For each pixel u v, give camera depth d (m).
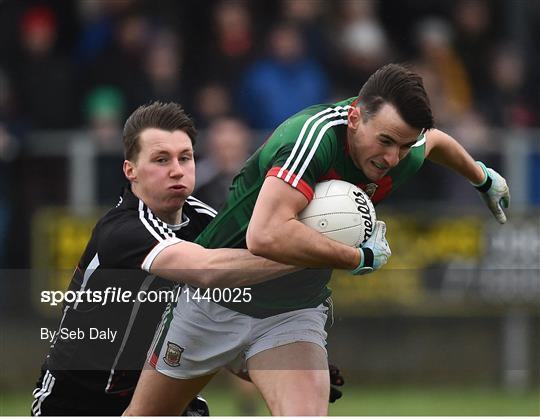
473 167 19.75
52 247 32.69
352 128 16.52
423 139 18.08
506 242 34.50
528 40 40.56
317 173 16.50
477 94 39.09
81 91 34.94
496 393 33.31
